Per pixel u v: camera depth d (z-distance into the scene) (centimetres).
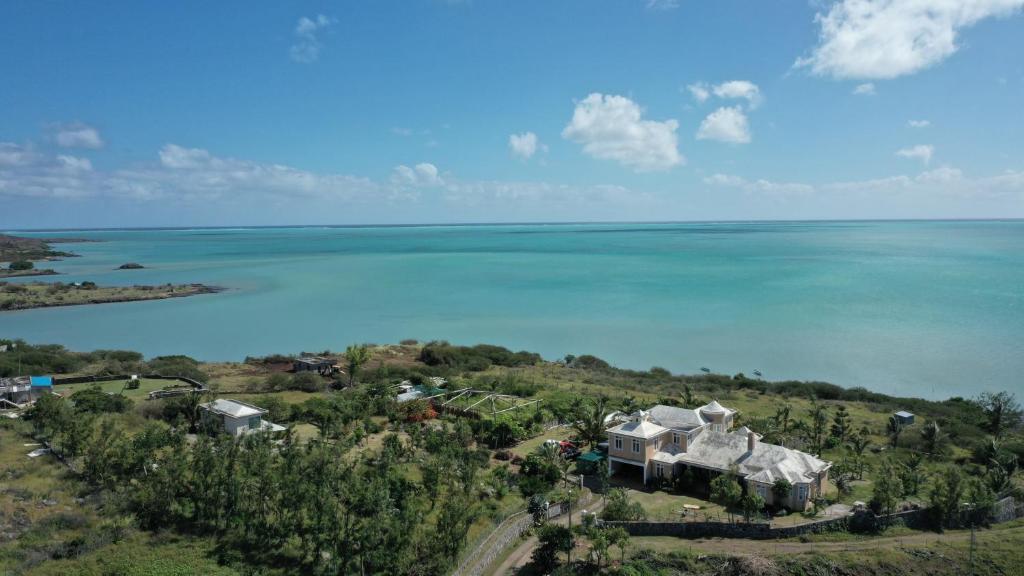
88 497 5212
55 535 4572
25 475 5597
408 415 8162
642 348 14212
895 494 5753
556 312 18475
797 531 5244
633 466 6712
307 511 4700
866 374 11869
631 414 7688
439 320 17600
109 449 5875
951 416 9200
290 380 10375
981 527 5541
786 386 11025
